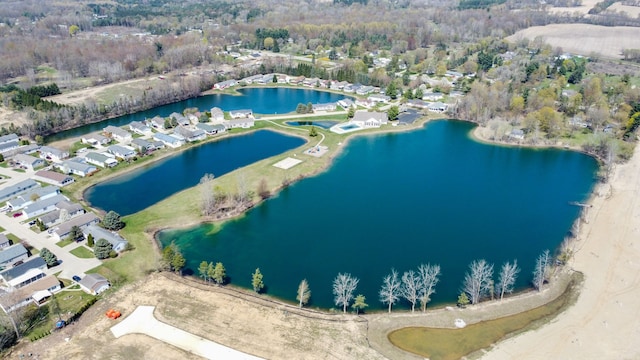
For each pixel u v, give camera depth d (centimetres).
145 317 10525
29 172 18262
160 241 13762
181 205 15738
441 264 12706
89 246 13275
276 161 19400
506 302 11188
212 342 9806
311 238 13950
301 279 12081
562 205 16150
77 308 10812
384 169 18988
